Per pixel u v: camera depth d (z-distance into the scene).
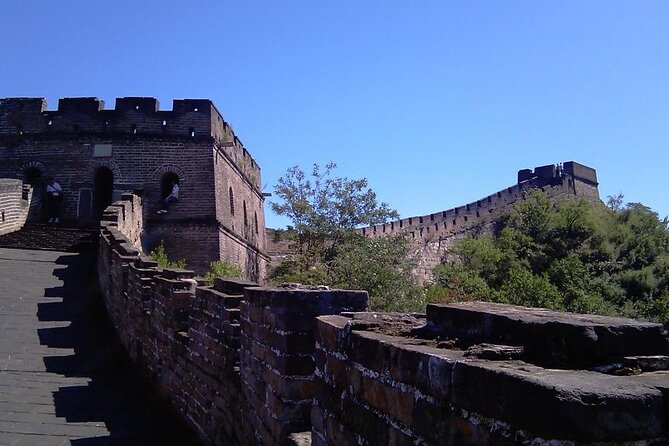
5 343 10.15
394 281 21.55
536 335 2.33
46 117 28.70
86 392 7.85
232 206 31.91
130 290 10.21
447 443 2.18
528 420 1.76
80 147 28.31
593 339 2.18
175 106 28.62
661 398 1.73
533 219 47.41
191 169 28.23
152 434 6.33
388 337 2.87
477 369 2.02
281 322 4.07
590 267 42.44
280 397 4.01
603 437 1.65
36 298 13.84
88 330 11.52
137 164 28.11
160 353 7.88
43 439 6.01
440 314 2.98
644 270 42.12
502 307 3.01
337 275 21.94
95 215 28.03
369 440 2.81
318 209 31.44
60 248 21.64
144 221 27.39
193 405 6.36
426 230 44.38
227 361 5.32
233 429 5.10
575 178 62.72
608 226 49.16
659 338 2.27
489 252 40.19
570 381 1.77
